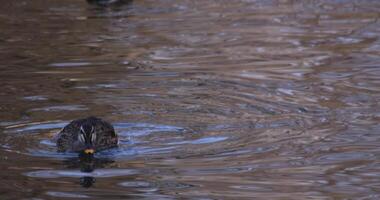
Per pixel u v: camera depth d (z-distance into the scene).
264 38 22.66
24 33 23.52
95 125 13.45
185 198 11.09
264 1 28.94
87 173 12.13
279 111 15.47
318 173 12.10
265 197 11.12
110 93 16.78
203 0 29.41
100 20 25.67
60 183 11.72
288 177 11.96
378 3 27.91
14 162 12.64
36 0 29.58
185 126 14.51
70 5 28.61
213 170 12.26
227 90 17.05
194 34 23.28
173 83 17.69
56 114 15.23
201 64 19.59
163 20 25.56
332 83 17.73
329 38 22.55
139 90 17.05
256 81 17.92
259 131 14.20
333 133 14.09
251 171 12.19
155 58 20.27
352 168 12.35
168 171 12.20
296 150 13.18
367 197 11.13
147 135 14.03
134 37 22.95
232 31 23.66
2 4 28.72
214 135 13.98
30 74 18.52
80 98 16.39
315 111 15.50
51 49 21.31
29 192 11.30
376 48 21.23
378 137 13.84
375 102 16.12
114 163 12.66
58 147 13.41
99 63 19.73
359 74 18.53
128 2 28.94
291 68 19.14
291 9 27.16
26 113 15.31
